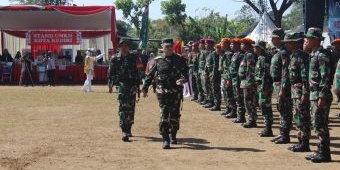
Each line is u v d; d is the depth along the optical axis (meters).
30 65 28.06
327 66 8.00
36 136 11.11
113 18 29.55
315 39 8.14
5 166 8.26
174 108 9.88
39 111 15.72
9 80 30.20
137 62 10.73
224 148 9.76
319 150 8.48
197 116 14.49
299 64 8.87
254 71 11.84
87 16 30.41
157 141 10.56
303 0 17.19
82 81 30.67
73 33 30.69
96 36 32.44
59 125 12.74
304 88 8.86
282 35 9.89
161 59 9.82
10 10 30.06
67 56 31.89
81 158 8.89
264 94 10.84
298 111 9.15
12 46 35.94
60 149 9.68
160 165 8.32
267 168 8.07
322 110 8.23
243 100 12.93
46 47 34.69
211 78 15.73
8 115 14.70
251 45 11.75
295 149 9.32
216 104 15.85
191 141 10.52
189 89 20.27
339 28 16.97
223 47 13.96
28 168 8.15
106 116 14.52
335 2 16.95
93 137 11.00
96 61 30.70
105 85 28.52
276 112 15.54
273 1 40.31
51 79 27.95
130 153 9.31
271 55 10.79
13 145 10.06
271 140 10.45
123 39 10.63
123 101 10.58
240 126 12.52
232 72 12.89
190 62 19.33
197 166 8.24
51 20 31.17
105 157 8.97
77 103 18.16
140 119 13.87
